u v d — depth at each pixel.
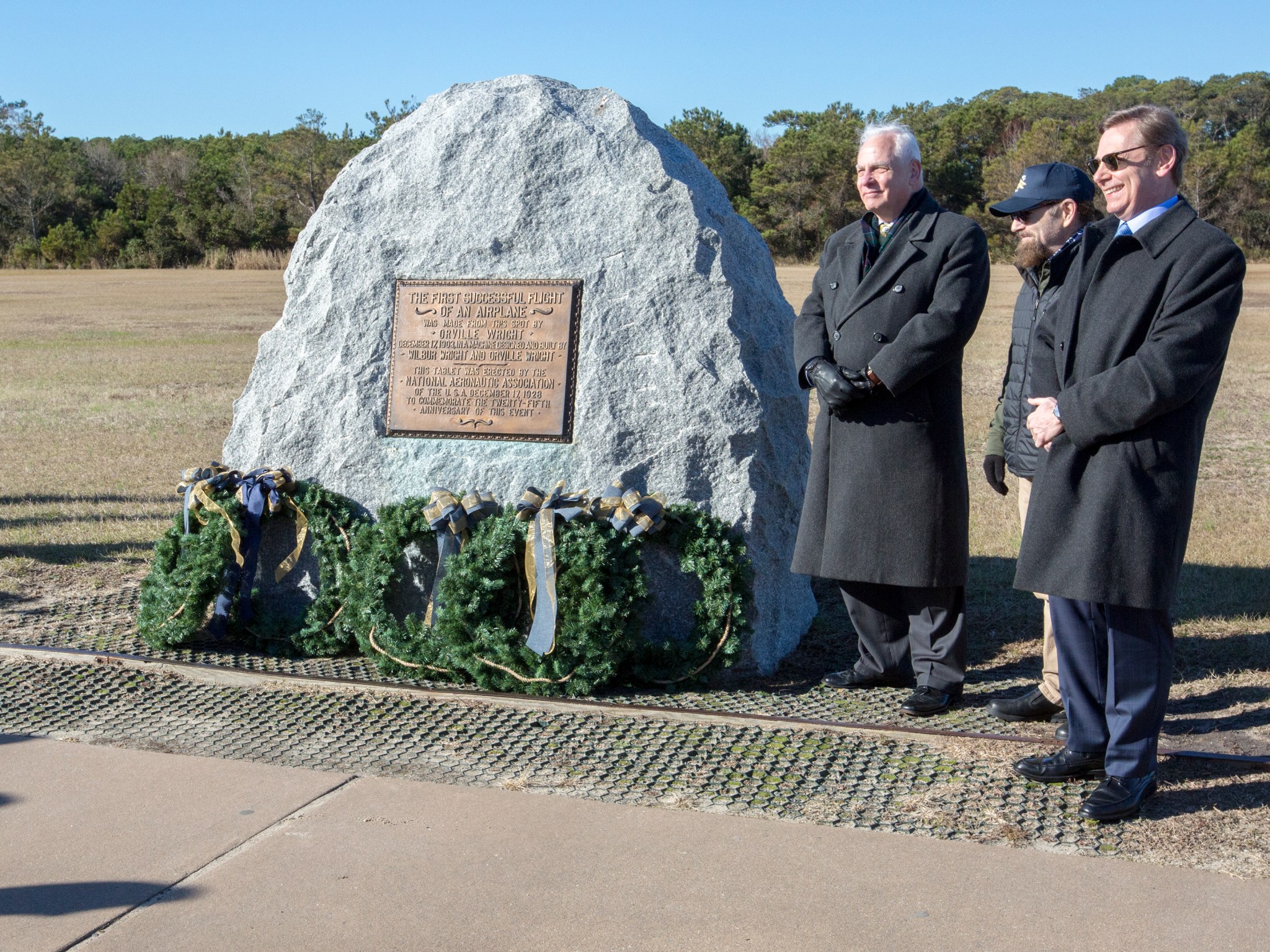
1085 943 2.87
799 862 3.32
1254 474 9.99
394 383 5.45
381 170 5.65
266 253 81.62
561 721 4.49
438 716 4.55
